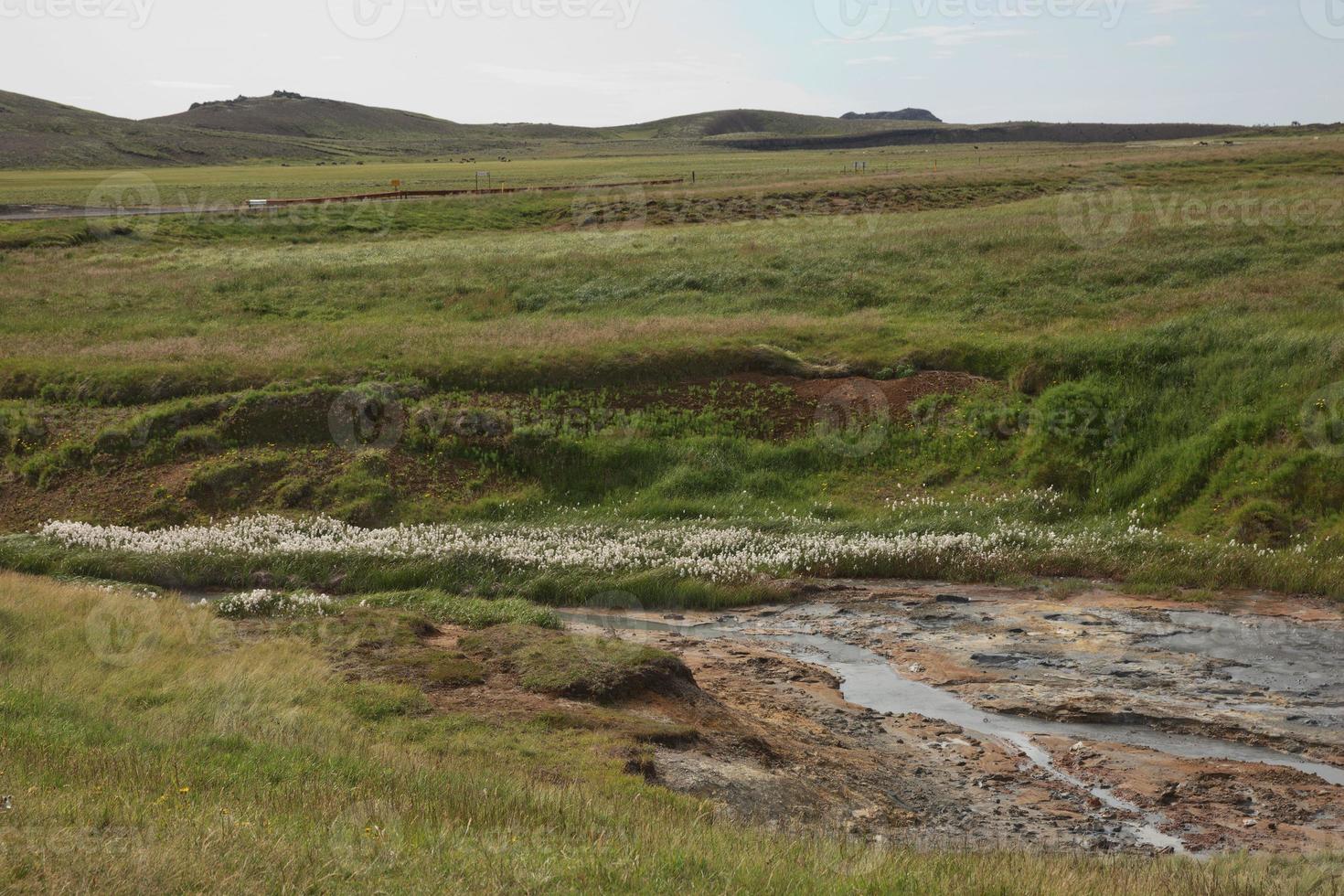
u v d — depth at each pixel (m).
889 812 11.18
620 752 11.45
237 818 7.64
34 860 6.38
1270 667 15.88
